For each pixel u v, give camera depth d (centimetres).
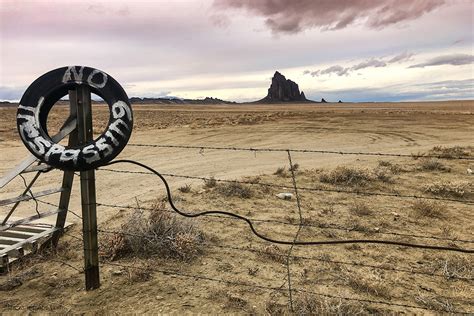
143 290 440
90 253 433
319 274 476
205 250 549
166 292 436
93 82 402
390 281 457
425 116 4028
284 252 542
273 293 430
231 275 475
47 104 415
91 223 429
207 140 2156
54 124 2911
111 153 402
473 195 841
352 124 3114
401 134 2398
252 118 3794
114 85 404
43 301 424
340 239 598
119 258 522
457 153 1424
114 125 401
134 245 531
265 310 397
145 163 1377
